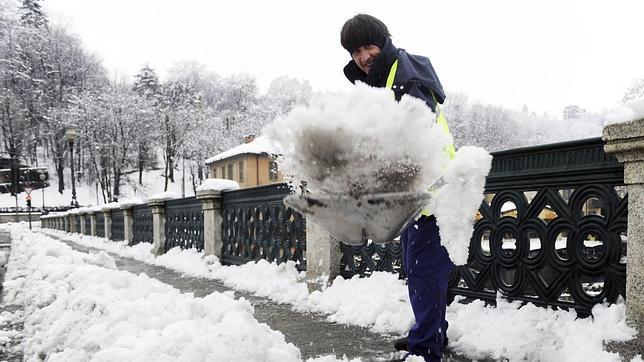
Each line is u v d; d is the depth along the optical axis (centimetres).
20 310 403
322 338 312
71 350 246
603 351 223
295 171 105
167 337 205
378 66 203
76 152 7294
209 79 10331
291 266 526
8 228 3300
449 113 7250
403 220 100
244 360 179
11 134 6881
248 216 646
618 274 248
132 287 358
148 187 7450
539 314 279
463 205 140
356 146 95
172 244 948
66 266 510
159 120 6825
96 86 8125
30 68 7744
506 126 7794
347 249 450
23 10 8219
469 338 276
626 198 244
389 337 310
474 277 339
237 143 7006
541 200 292
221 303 261
